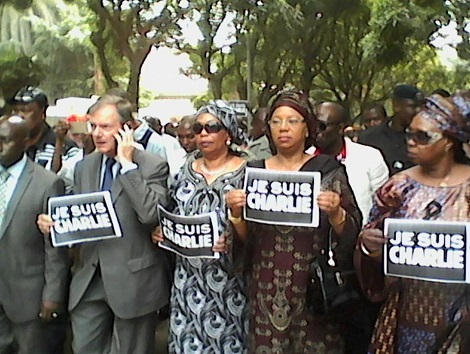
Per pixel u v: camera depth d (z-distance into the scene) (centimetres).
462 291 325
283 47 2589
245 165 421
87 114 468
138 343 450
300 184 372
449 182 331
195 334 421
